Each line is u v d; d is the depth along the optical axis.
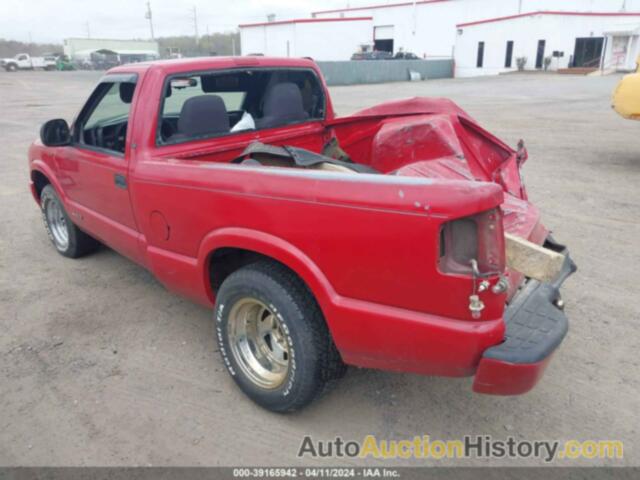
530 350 2.39
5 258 5.69
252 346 3.28
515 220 3.46
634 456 2.89
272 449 2.97
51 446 3.00
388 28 59.16
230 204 3.00
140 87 3.69
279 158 3.48
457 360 2.43
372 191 2.42
